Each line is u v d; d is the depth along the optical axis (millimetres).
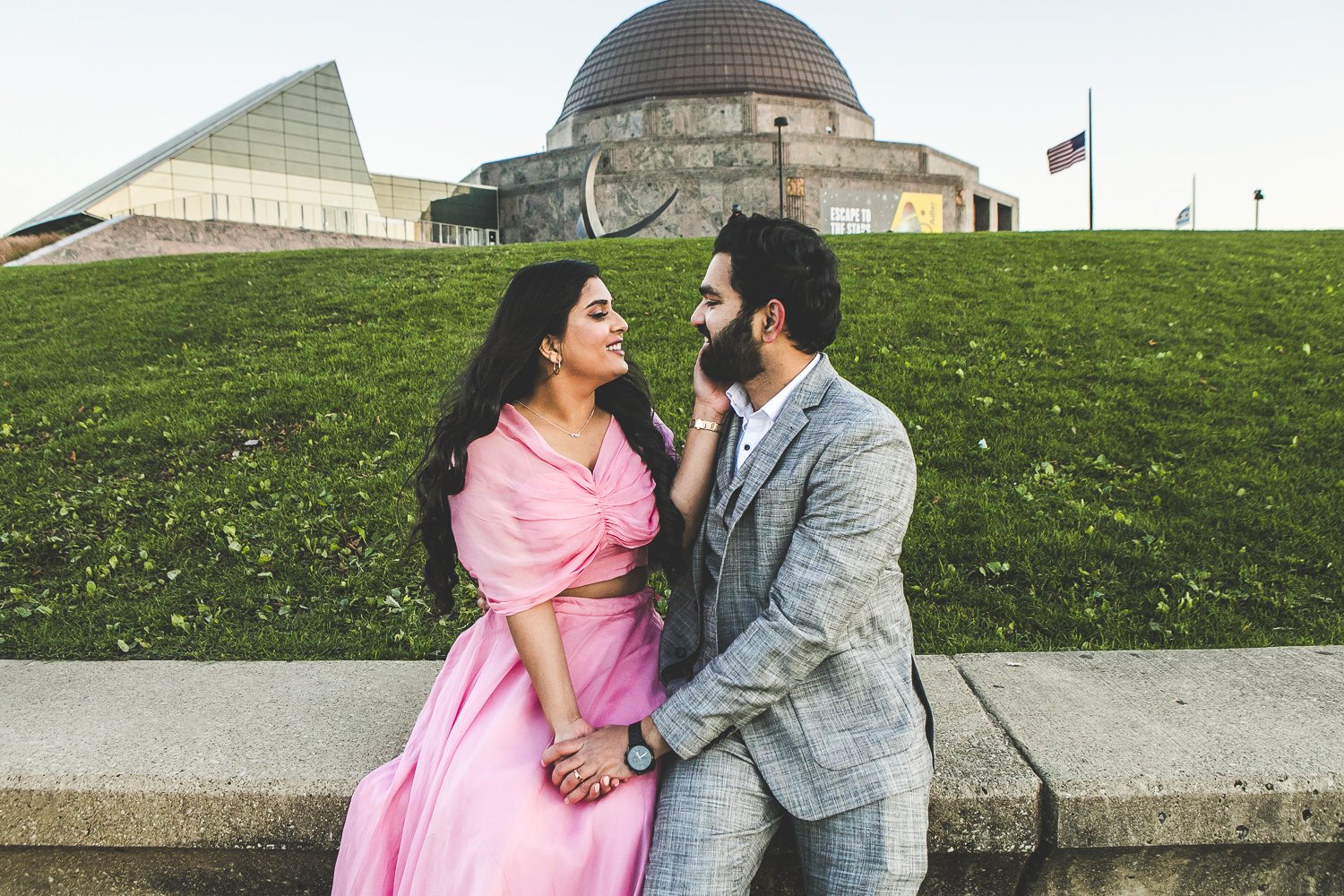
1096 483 5293
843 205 29234
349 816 2230
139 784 2383
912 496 2064
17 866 2434
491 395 2213
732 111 30594
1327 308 9141
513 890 1925
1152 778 2311
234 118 38281
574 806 2057
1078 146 27312
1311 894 2373
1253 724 2619
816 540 1995
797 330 2127
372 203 42750
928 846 2295
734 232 2158
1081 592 4199
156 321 9547
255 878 2447
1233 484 5301
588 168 27984
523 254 12656
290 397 6898
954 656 3273
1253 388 6887
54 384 7805
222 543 4781
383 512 5066
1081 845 2273
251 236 29375
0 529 5082
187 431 6348
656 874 1947
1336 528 4793
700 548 2244
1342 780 2301
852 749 2002
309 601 4250
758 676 1973
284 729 2705
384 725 2738
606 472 2279
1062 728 2619
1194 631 3877
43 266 13461
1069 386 6895
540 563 2150
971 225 32750
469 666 2361
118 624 3986
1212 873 2359
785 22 36812
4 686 3076
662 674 2322
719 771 2047
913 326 8422
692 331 8359
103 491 5504
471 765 2055
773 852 2275
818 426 2072
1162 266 11305
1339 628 3896
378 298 9969
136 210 27844
